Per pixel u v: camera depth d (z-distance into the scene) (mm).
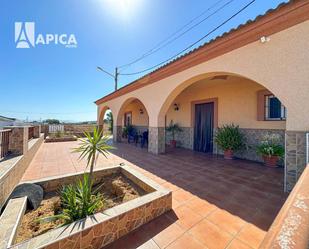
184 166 5391
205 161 6059
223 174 4613
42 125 12266
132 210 2279
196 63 5012
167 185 3838
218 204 2975
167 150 8312
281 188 3643
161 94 6715
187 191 3510
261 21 3348
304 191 945
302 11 2916
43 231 2133
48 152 7629
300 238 598
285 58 3197
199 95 8242
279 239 614
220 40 4094
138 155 7043
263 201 3074
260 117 5895
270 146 5402
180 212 2723
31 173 4668
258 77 3588
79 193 2656
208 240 2098
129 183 3604
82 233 1840
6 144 4109
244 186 3773
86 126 16969
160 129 7180
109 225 2055
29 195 2672
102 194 3189
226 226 2367
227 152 6457
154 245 2025
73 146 9375
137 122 13875
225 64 4215
